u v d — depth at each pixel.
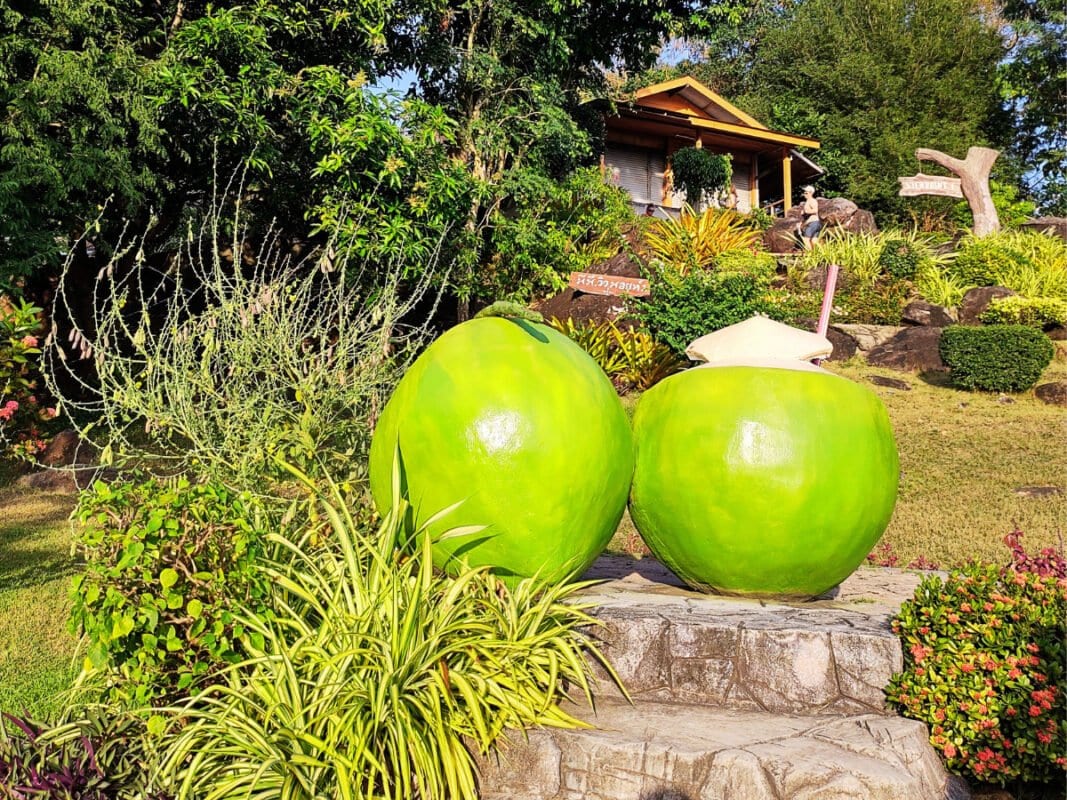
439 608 3.68
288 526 4.77
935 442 11.23
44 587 6.54
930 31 33.22
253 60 10.66
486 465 3.93
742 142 26.38
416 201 11.16
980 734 3.57
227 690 3.46
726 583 4.39
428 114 11.45
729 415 4.18
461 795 3.28
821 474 4.10
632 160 25.81
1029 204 30.27
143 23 11.55
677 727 3.58
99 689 4.12
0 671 4.87
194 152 12.16
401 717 3.24
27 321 5.97
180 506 3.71
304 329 6.17
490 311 4.35
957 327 13.96
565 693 3.88
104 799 3.13
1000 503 8.75
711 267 15.96
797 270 16.84
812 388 4.25
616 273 15.98
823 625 3.95
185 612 3.65
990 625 3.71
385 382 5.73
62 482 10.45
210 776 3.32
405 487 4.13
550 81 14.77
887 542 7.51
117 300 5.89
